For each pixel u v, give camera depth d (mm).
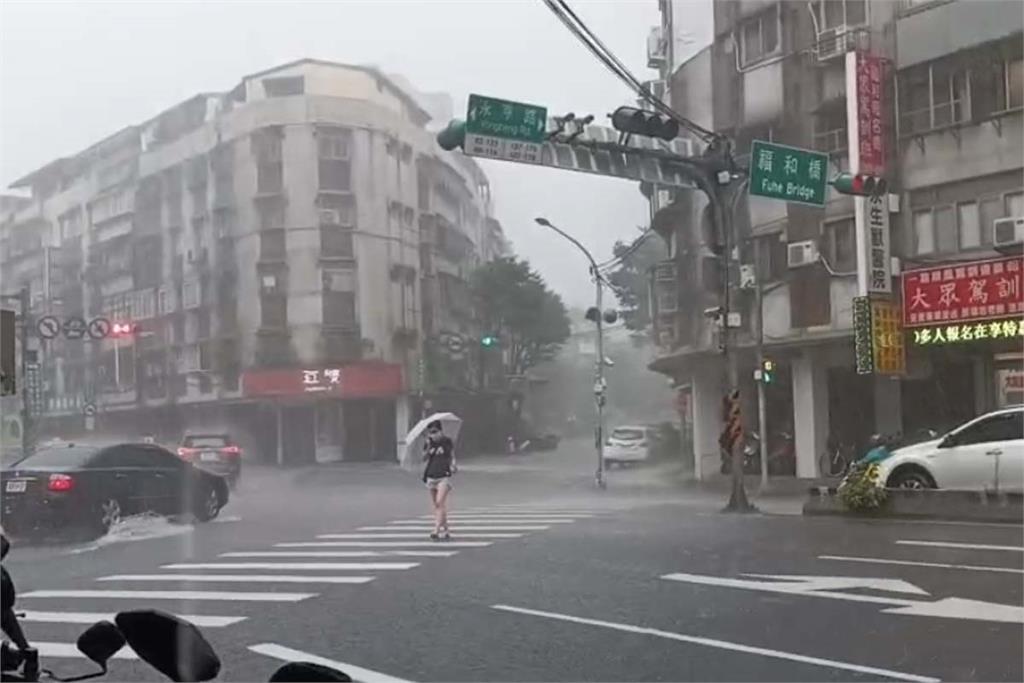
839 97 13898
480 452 11570
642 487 8109
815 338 12664
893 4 14859
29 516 9156
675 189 8922
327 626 6125
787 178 10922
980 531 10492
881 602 6781
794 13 13102
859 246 13523
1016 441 11742
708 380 7652
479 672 5004
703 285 7648
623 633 5922
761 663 5223
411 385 11461
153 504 9477
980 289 13305
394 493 11523
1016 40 14352
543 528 10414
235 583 7758
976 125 14531
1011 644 5562
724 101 11797
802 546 9250
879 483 11680
